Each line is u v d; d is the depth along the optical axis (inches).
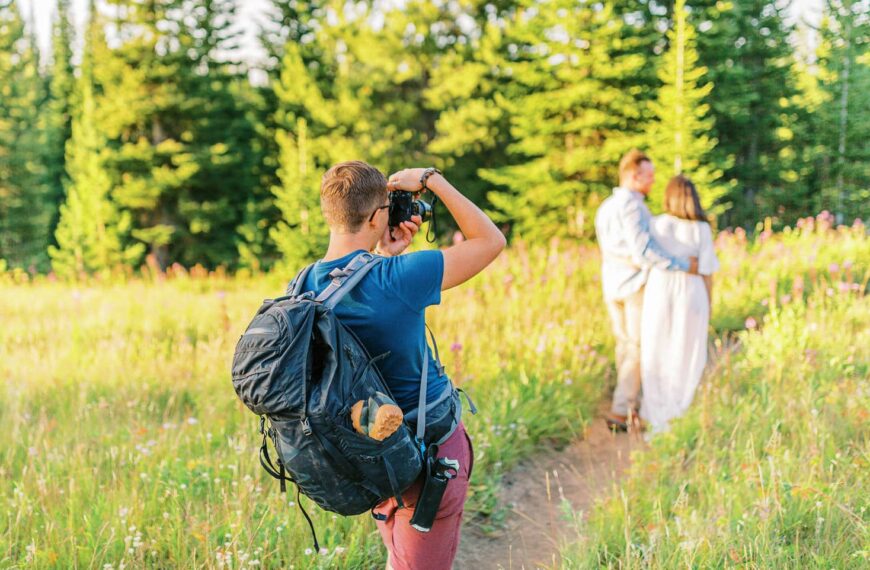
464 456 92.1
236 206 1144.2
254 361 79.4
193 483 161.2
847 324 259.9
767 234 402.3
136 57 1031.6
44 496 148.6
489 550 153.3
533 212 761.6
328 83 1102.4
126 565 128.6
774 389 200.2
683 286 201.6
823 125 816.9
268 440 187.0
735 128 920.3
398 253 96.6
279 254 1125.1
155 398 248.5
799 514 132.3
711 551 121.0
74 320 379.9
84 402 227.6
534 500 176.2
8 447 187.0
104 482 167.3
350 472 80.2
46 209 1341.0
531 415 211.2
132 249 987.9
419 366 87.5
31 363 291.3
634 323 213.2
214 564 129.6
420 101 1091.9
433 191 91.6
